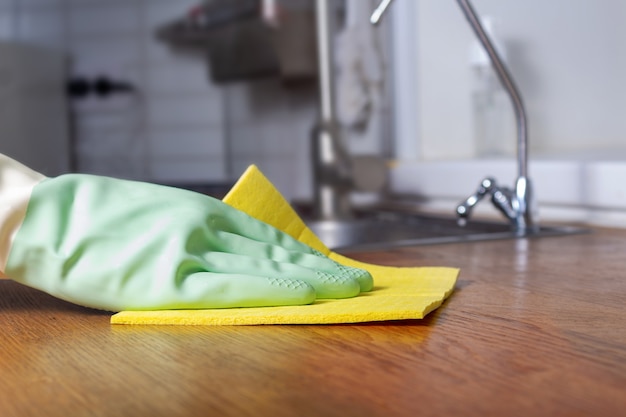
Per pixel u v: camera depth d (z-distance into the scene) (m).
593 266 0.90
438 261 0.97
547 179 1.44
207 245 0.67
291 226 0.80
